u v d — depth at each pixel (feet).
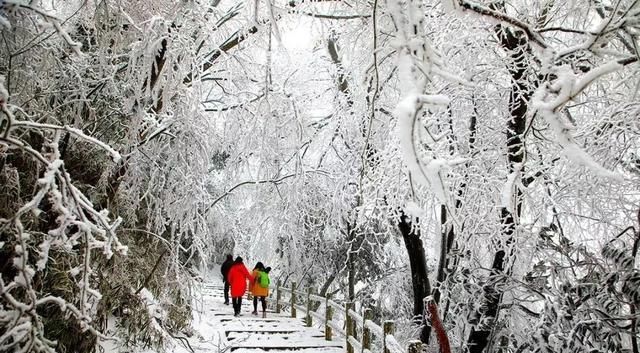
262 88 23.04
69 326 16.49
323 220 43.42
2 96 9.68
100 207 20.07
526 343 20.53
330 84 34.30
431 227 27.20
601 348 17.72
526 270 23.11
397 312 45.16
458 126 22.30
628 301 16.94
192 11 16.97
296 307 42.70
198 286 24.54
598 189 20.18
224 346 28.84
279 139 25.99
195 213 21.76
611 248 17.92
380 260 50.03
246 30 20.18
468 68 20.67
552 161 20.35
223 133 27.02
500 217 20.90
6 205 13.93
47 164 9.96
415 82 7.06
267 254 48.85
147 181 22.26
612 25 9.24
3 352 11.54
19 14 13.88
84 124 18.74
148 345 22.31
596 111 20.84
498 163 21.48
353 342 26.20
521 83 20.48
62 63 17.72
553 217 22.27
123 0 17.16
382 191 20.49
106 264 18.89
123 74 20.39
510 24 8.75
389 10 7.58
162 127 19.57
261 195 33.63
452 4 8.52
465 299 23.68
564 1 18.30
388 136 22.49
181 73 17.66
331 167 37.27
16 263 9.66
